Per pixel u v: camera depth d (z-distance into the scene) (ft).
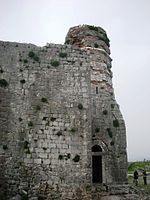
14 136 72.02
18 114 73.82
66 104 77.56
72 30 111.24
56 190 70.49
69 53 82.07
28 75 77.51
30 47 80.07
